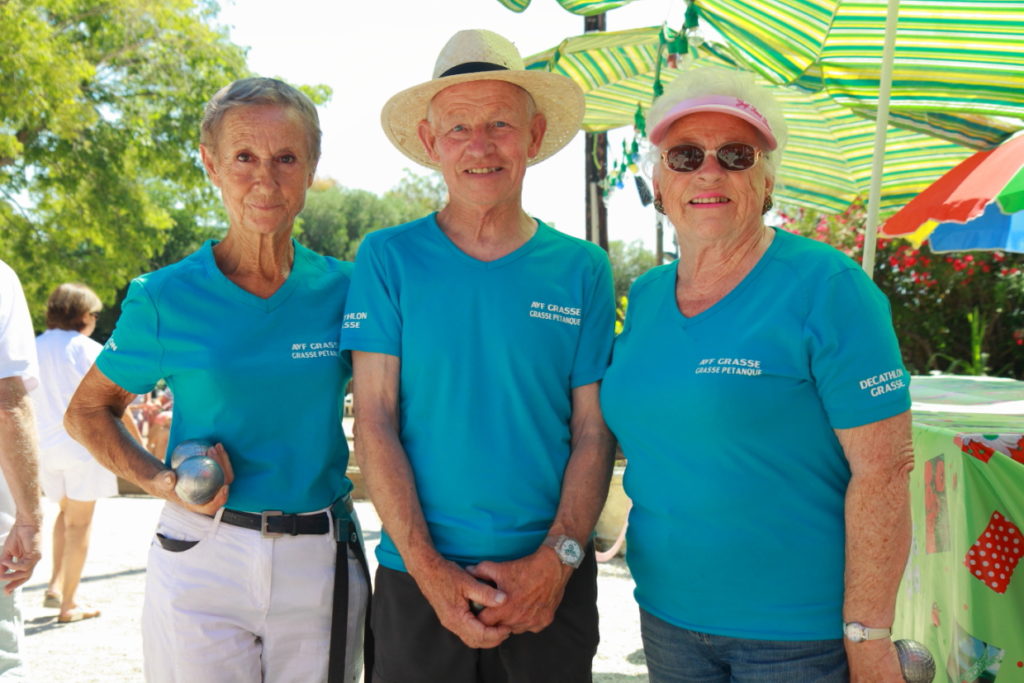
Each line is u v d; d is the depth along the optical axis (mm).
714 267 2271
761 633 2096
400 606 2357
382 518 2309
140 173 22188
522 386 2355
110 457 2496
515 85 2449
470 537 2301
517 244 2469
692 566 2168
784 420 2082
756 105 2248
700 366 2150
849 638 2051
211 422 2430
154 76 20625
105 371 2461
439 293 2373
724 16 3988
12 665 2699
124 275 21703
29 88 17703
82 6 19359
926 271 9883
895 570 2021
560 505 2348
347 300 2490
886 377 2023
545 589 2217
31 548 2660
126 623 5176
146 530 7648
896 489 2020
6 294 2662
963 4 3461
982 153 3906
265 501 2416
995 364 10172
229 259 2539
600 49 5316
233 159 2381
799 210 10570
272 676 2443
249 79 2447
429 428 2357
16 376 2664
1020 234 5094
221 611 2404
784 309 2094
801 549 2096
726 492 2109
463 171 2402
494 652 2334
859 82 4078
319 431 2492
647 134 2355
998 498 2658
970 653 2666
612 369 2398
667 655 2252
